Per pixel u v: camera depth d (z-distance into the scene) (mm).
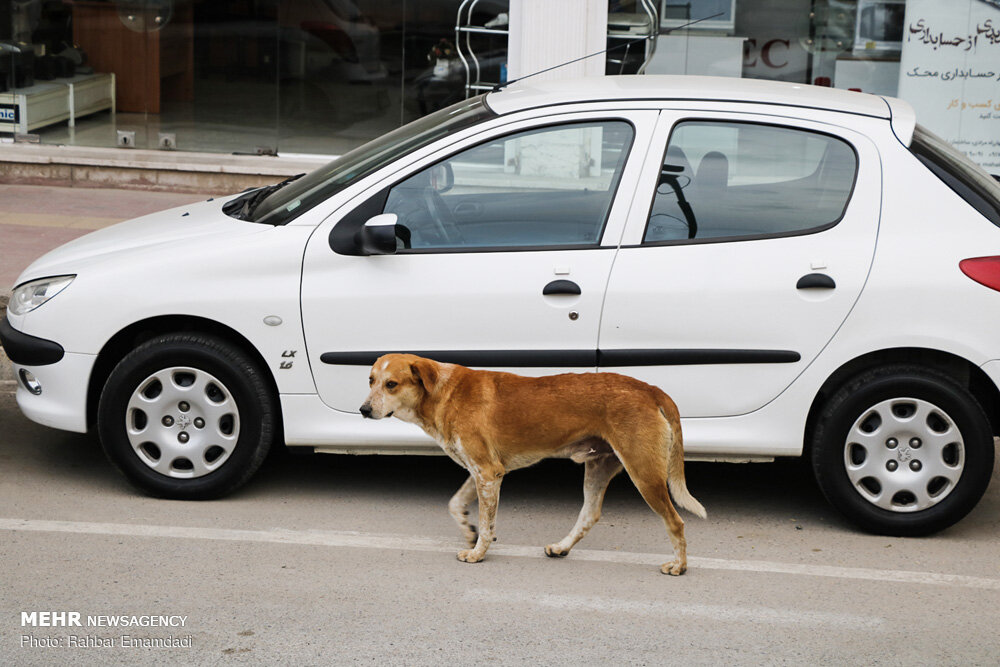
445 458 6078
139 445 5227
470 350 5031
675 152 5074
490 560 4773
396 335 5047
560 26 10734
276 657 3889
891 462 5055
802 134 5043
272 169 11289
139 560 4637
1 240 8773
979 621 4309
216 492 5254
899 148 5039
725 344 4992
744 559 4855
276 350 5086
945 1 10742
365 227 4910
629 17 10938
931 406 4965
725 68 11086
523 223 5078
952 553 4980
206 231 5340
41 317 5180
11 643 3941
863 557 4906
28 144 11734
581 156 5074
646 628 4180
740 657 3979
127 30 11648
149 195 11070
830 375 5047
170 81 11633
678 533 4574
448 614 4250
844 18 10922
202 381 5145
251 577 4516
